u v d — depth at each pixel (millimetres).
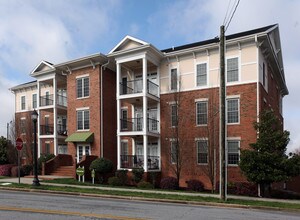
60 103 31297
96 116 26062
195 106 22766
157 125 24578
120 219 8664
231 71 21500
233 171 20641
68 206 11039
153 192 16453
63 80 30859
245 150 17125
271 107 25219
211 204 12867
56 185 18453
